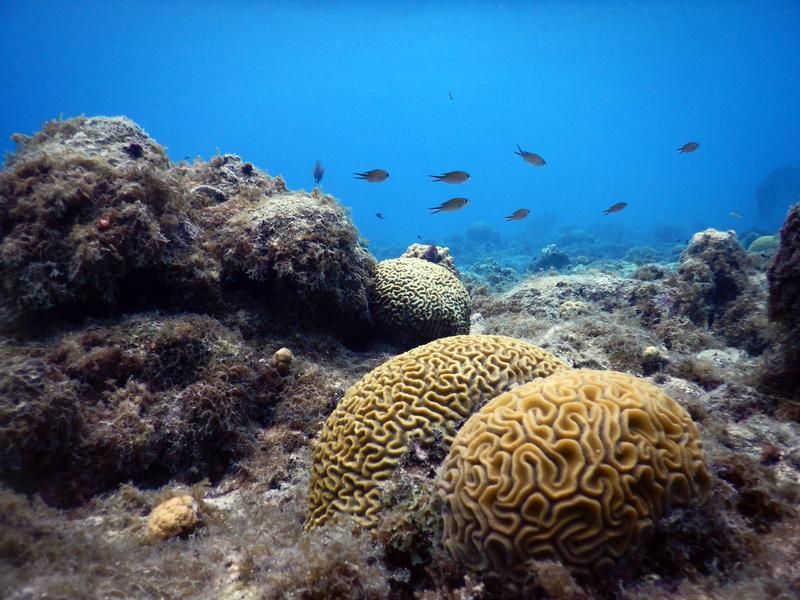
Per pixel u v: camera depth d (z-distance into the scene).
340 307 0.98
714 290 1.40
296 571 0.44
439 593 0.42
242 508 0.64
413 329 1.06
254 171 1.13
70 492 0.63
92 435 0.66
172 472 0.72
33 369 0.65
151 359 0.78
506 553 0.39
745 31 10.28
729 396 0.79
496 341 0.71
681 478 0.40
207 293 0.89
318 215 0.97
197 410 0.76
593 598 0.36
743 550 0.39
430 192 21.44
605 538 0.37
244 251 0.92
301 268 0.92
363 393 0.65
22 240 0.77
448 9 7.93
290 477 0.75
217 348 0.83
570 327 1.11
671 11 8.27
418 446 0.56
